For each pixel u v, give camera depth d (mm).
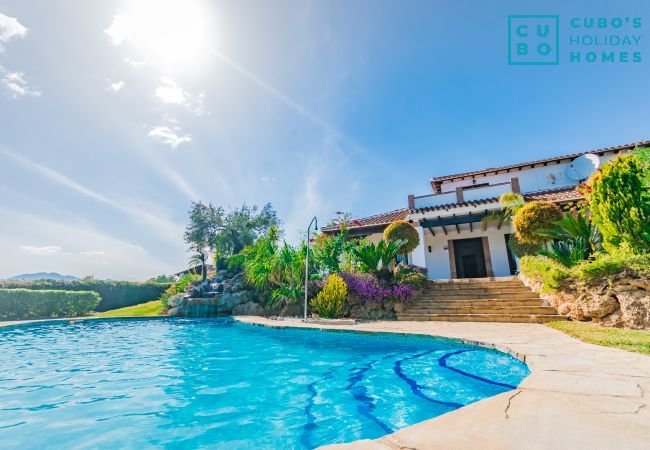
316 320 10562
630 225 6883
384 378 4605
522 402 2463
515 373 4457
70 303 17062
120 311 19422
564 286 8211
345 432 2947
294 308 13320
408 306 10961
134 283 24672
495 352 5234
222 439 2873
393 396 3844
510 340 5574
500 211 14719
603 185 7465
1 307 14656
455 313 10016
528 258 10992
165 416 3451
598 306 6820
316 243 14688
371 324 9250
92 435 3008
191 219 30891
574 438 1815
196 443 2809
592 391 2684
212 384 4648
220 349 7469
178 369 5621
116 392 4348
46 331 11305
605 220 7418
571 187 16141
